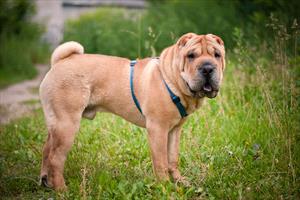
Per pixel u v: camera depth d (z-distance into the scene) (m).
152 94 4.27
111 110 4.63
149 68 4.41
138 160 4.94
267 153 4.73
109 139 5.48
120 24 11.63
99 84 4.50
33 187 4.61
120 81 4.48
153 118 4.29
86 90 4.48
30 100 9.54
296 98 5.12
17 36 15.63
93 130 5.84
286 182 4.07
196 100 4.30
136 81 4.43
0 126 6.65
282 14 8.34
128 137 5.52
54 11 17.89
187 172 4.52
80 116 4.48
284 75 5.38
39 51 15.72
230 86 6.40
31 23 16.55
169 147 4.56
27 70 13.34
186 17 10.66
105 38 11.08
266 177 4.21
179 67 4.14
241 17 9.88
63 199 4.12
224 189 4.08
